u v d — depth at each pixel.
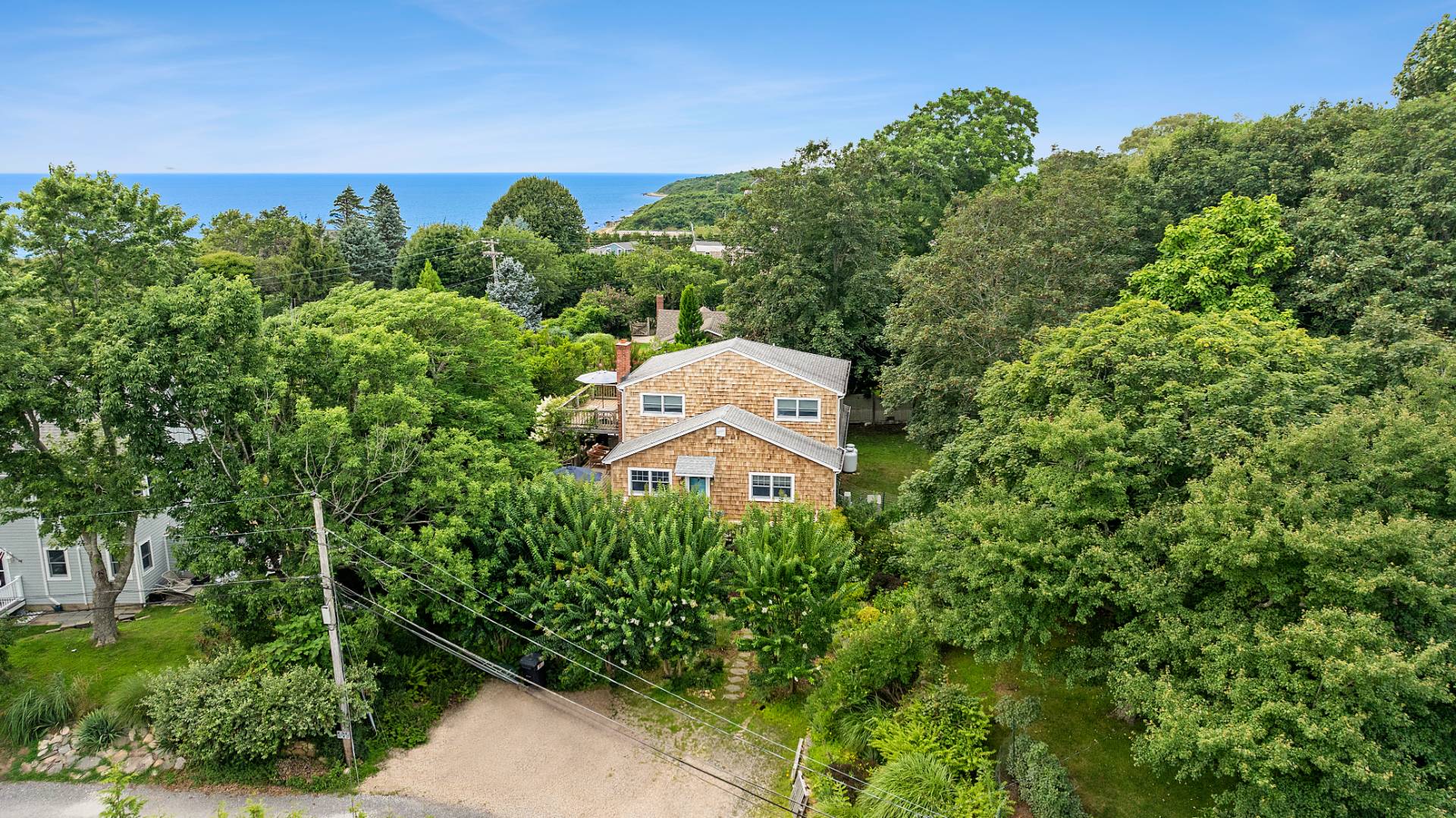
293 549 18.59
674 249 90.81
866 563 24.20
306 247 68.44
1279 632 12.53
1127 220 30.97
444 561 18.17
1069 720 17.66
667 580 18.59
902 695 18.25
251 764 17.27
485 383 26.80
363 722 18.38
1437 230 24.66
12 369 17.50
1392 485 13.45
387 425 19.86
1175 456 15.28
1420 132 25.83
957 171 50.41
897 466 35.31
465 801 16.88
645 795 17.05
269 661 17.95
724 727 19.16
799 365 30.39
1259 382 16.38
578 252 87.88
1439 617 11.48
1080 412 15.66
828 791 15.96
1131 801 15.31
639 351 43.06
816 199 37.72
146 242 21.38
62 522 19.00
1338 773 10.85
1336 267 24.38
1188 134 33.47
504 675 19.78
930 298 27.44
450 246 68.06
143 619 23.39
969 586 15.38
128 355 16.62
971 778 16.14
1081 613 14.40
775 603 18.33
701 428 26.81
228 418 18.23
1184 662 13.59
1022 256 26.64
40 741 18.02
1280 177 29.55
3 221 19.16
